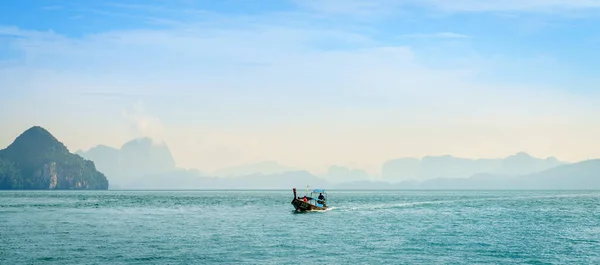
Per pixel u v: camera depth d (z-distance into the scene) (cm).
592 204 15750
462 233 7138
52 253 5412
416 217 9944
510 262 5025
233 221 8988
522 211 11950
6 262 4953
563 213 11231
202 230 7475
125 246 5878
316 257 5244
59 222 8719
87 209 12712
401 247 5862
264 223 8581
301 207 11200
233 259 5122
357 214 10788
